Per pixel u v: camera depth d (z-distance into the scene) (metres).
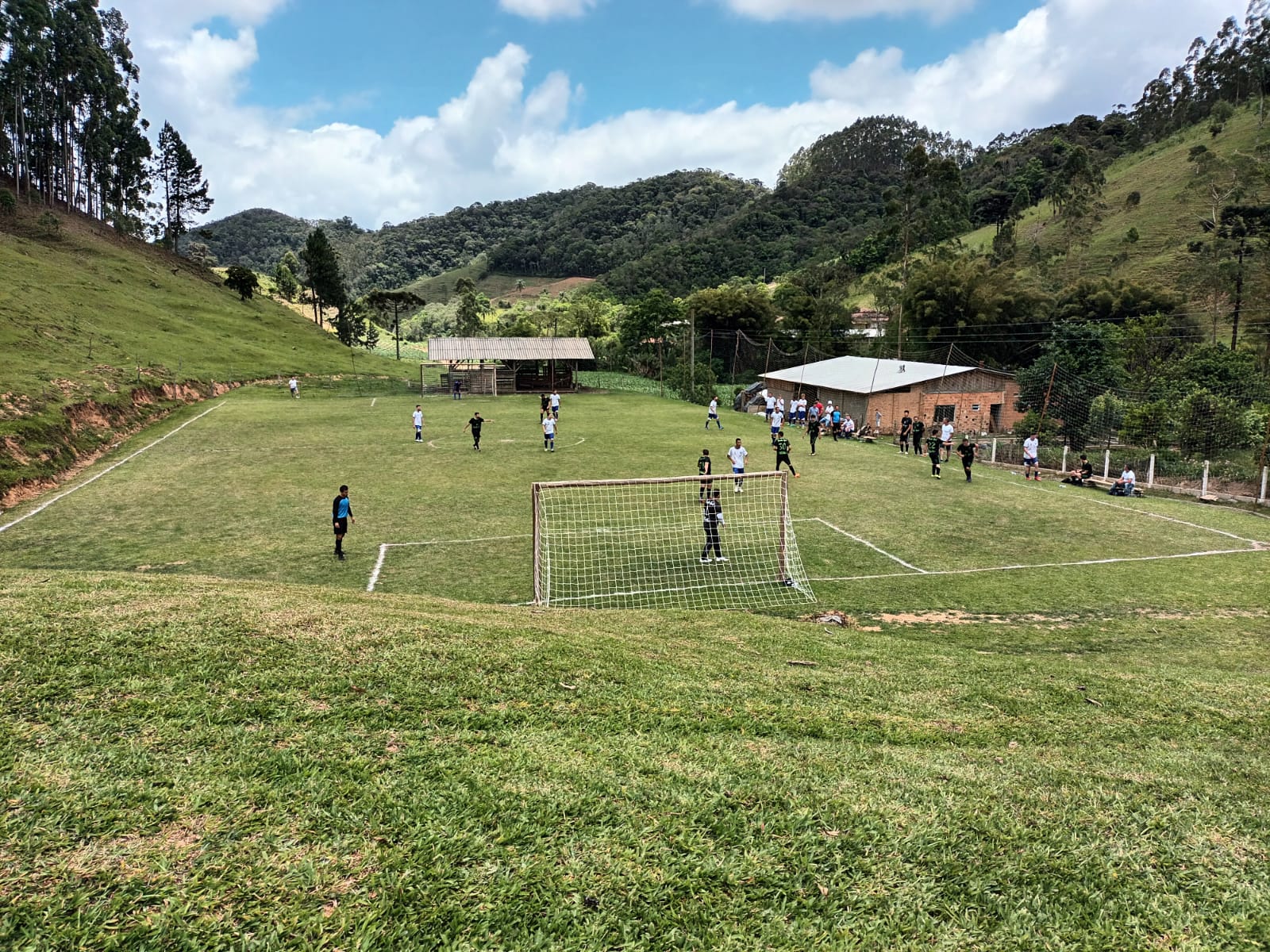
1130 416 30.88
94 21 74.62
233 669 6.25
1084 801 5.22
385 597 10.41
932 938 3.76
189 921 3.49
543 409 32.75
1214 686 8.51
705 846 4.36
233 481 22.45
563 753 5.35
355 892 3.77
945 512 19.70
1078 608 12.86
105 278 59.06
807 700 7.04
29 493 20.92
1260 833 4.90
